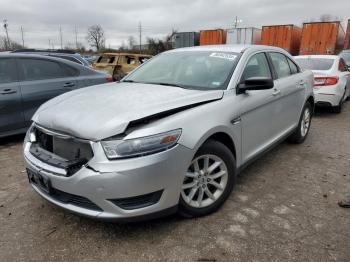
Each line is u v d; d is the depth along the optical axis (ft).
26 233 9.88
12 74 18.17
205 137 9.85
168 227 10.11
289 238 9.63
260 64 14.03
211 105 10.60
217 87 11.66
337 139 20.10
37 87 18.83
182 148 9.22
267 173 14.44
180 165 9.23
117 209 8.73
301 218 10.72
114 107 9.73
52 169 9.29
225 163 10.90
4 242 9.45
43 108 11.19
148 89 11.69
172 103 9.95
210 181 10.70
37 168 9.66
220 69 12.44
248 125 12.17
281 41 67.31
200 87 11.85
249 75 12.80
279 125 15.16
